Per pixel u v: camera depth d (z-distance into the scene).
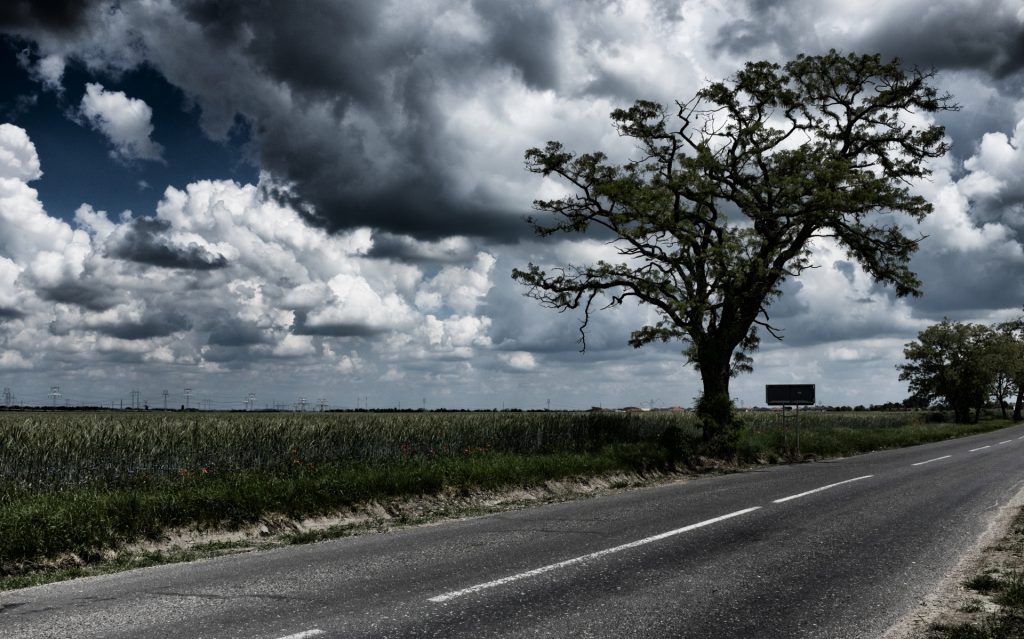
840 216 25.03
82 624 5.41
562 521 10.92
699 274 24.41
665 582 6.78
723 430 24.16
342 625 5.30
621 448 21.11
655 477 19.55
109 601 6.17
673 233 23.97
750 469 22.08
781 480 17.53
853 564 7.70
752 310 25.23
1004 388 82.56
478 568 7.39
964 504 12.74
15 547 8.45
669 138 25.84
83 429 16.62
